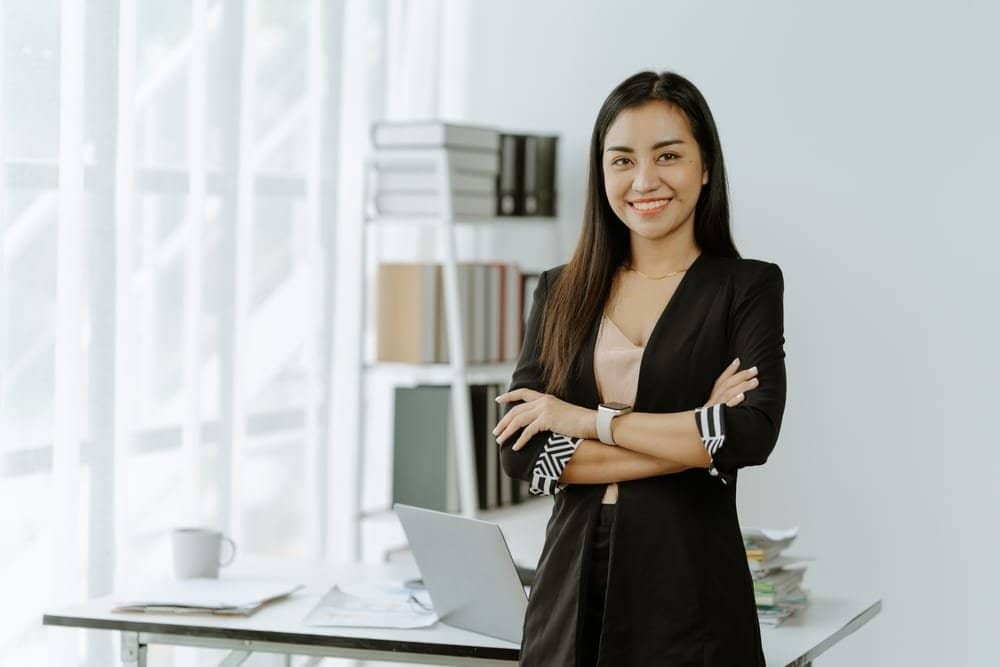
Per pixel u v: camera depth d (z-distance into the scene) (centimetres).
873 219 391
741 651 203
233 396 359
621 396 216
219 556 277
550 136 423
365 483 431
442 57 452
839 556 399
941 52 381
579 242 225
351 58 405
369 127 412
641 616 203
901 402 389
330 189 394
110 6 312
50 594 303
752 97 406
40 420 299
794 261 402
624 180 215
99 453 316
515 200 417
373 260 421
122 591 262
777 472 407
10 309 293
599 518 210
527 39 441
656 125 213
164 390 338
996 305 377
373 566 295
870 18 389
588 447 212
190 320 343
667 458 206
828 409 399
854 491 396
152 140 332
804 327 402
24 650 298
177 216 339
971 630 383
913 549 389
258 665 325
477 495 406
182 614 249
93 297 314
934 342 385
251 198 368
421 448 402
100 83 311
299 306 389
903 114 386
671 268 220
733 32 408
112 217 315
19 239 294
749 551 259
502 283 417
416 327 401
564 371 221
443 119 454
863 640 396
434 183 388
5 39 289
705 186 220
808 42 398
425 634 238
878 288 391
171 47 336
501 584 228
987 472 379
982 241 378
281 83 379
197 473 345
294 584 270
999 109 374
